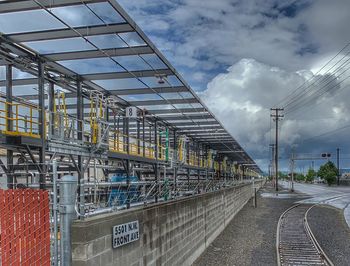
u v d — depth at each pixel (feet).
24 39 29.35
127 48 31.81
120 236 24.26
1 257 20.97
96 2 24.54
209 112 59.62
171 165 58.70
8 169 31.58
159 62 35.01
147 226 29.27
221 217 67.72
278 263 43.42
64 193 20.63
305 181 560.20
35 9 25.58
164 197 42.19
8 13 26.13
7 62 33.30
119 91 44.86
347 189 272.51
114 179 49.29
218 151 115.75
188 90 45.21
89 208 25.70
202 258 46.83
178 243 38.04
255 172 329.31
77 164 38.47
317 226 75.77
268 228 71.56
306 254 48.19
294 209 111.34
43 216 20.45
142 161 49.37
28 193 20.79
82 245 20.20
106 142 38.70
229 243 56.65
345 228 73.31
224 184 91.71
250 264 43.91
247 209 111.04
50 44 30.58
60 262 20.22
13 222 20.93
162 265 32.78
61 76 38.34
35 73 35.76
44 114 32.83
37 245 20.45
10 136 28.86
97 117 37.29
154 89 44.42
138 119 59.31
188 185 65.26
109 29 28.25
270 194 200.54
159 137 69.00
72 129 35.65
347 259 46.75
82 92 43.04
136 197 37.76
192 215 44.60
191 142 91.09
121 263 24.45
